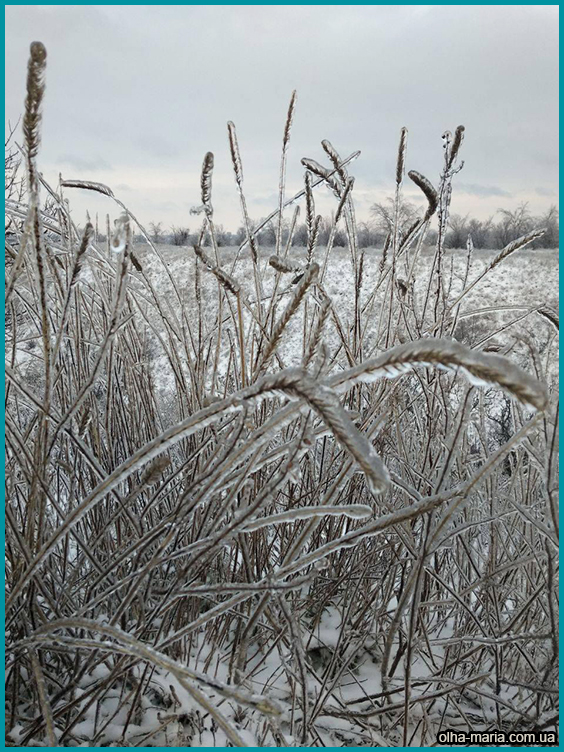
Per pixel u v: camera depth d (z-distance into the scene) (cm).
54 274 153
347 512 104
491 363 61
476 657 193
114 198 174
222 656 181
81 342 179
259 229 189
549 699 177
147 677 159
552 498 132
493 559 182
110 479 98
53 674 150
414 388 216
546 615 174
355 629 187
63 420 121
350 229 183
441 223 178
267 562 183
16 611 133
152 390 197
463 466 199
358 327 181
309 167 168
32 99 92
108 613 177
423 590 187
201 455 169
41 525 134
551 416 136
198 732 143
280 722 156
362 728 157
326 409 69
